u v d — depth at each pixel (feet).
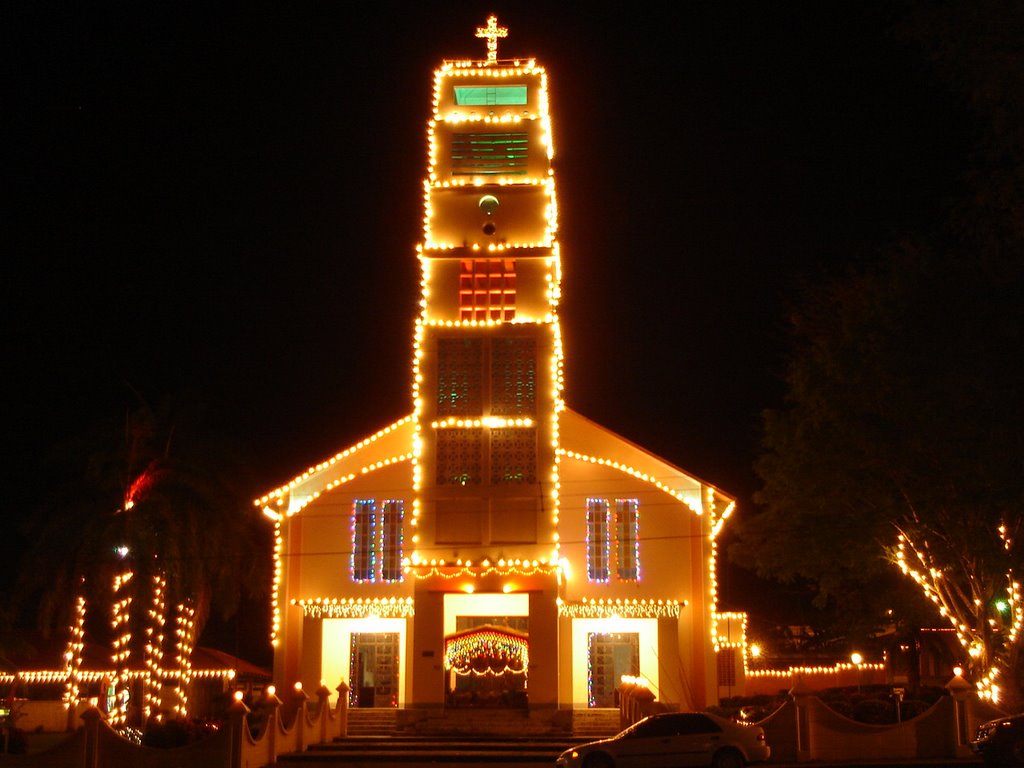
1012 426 74.02
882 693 111.24
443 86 126.11
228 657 167.53
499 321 120.16
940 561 107.55
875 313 103.09
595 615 116.26
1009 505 92.07
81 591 117.08
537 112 125.70
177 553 117.80
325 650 120.26
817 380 109.19
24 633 157.99
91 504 117.70
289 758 98.17
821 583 120.67
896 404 99.66
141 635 120.26
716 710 103.76
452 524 115.75
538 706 110.22
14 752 110.32
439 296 121.19
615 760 85.61
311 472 121.70
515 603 121.90
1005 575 105.91
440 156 124.47
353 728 112.47
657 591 117.39
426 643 112.57
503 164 124.36
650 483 119.85
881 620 130.72
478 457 117.50
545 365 119.34
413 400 119.65
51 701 151.43
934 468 99.45
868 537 111.14
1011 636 103.04
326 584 119.14
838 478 107.86
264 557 126.52
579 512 119.34
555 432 117.91
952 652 140.87
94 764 88.28
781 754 91.81
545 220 122.42
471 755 99.71
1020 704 100.99
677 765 85.35
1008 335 71.36
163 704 129.80
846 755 92.73
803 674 150.92
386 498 120.88
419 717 110.73
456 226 122.52
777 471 118.11
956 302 82.23
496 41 128.16
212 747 88.33
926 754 93.66
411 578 118.52
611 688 119.14
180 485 120.16
